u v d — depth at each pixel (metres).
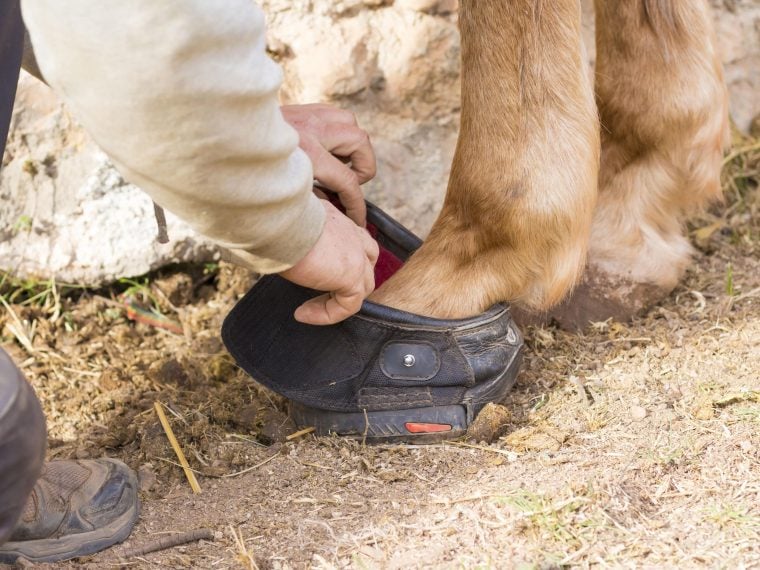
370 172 2.02
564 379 2.04
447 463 1.80
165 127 1.26
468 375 1.85
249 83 1.28
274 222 1.44
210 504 1.74
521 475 1.72
